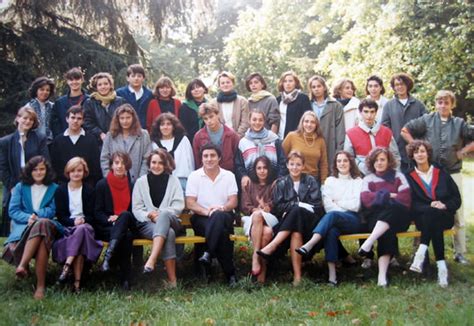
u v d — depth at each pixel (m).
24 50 12.88
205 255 4.96
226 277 5.10
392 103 6.02
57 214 5.09
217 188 5.40
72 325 3.88
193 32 16.02
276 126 6.21
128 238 4.89
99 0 13.48
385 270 4.96
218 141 5.80
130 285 4.95
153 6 14.38
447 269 5.32
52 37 13.23
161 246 4.86
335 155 5.47
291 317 4.05
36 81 5.98
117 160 5.11
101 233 5.07
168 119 5.69
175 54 24.72
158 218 4.96
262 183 5.50
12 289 4.81
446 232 5.16
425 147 5.22
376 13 16.16
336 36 23.56
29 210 5.05
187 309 4.21
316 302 4.40
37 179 5.11
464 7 13.71
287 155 5.77
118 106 5.99
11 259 4.88
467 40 13.72
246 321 3.96
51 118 6.07
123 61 13.70
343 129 6.06
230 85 6.31
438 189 5.16
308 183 5.35
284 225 5.01
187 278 5.28
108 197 5.17
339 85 6.59
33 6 13.17
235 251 6.19
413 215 5.25
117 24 14.07
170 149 5.71
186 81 18.84
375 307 4.20
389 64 15.13
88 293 4.61
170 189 5.26
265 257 4.89
